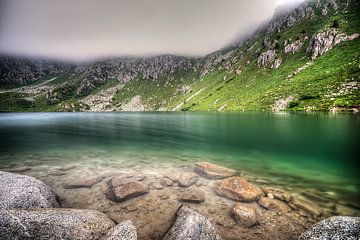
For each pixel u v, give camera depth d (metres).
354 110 88.38
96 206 11.91
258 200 12.54
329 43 164.62
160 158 24.53
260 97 154.62
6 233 7.02
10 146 32.62
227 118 88.69
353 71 120.25
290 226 10.05
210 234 8.09
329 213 11.30
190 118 100.44
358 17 174.12
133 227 7.98
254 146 32.06
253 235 9.41
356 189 14.81
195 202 12.36
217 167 18.38
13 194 10.27
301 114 89.94
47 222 7.95
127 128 60.34
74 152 28.00
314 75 142.00
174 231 8.32
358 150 27.89
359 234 7.32
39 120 102.25
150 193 13.63
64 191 13.88
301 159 24.11
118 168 19.88
